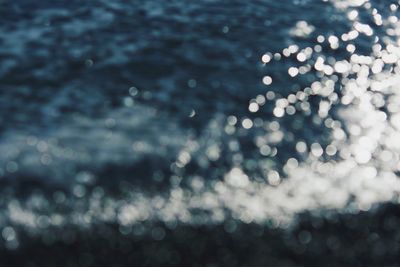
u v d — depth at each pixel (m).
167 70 20.41
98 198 14.89
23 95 18.42
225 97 19.34
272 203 15.18
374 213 15.08
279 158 16.91
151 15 23.59
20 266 13.20
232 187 15.67
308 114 19.03
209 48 21.88
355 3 26.62
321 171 16.53
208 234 14.23
